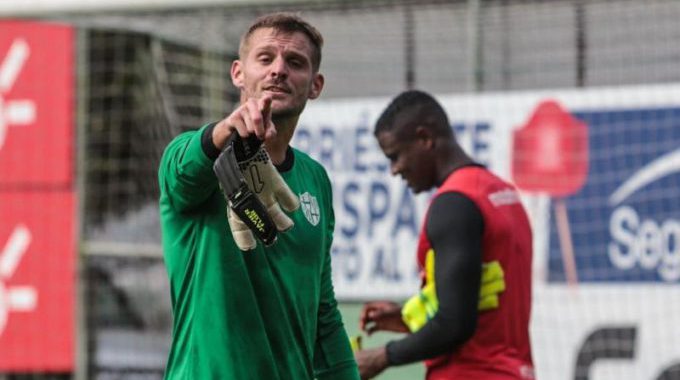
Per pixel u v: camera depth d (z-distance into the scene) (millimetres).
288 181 9984
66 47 19812
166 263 9672
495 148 17891
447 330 12273
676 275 17234
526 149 17781
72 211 19609
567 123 17719
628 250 17453
